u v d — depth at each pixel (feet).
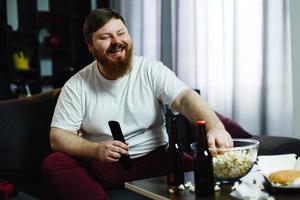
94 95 5.58
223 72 9.43
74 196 4.62
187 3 10.09
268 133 8.66
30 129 6.62
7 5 12.31
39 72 12.19
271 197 3.15
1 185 5.46
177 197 3.39
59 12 12.53
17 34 11.93
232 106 9.24
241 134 7.32
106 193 5.10
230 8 9.14
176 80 5.44
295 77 8.29
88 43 5.50
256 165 3.96
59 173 4.77
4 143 6.52
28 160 6.57
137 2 11.57
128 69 5.47
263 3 8.50
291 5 8.19
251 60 8.77
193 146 3.57
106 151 4.58
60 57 13.09
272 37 8.41
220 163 3.56
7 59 11.64
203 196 3.37
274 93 8.50
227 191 3.47
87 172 5.00
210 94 9.70
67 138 5.26
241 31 8.83
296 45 8.19
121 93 5.55
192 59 10.16
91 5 13.08
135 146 5.54
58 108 5.65
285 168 3.74
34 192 5.95
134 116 5.51
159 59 11.05
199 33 9.89
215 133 4.04
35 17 11.87
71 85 5.70
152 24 11.15
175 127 3.96
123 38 5.30
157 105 5.60
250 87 8.86
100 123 5.54
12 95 11.70
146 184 3.87
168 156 3.88
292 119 8.38
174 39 10.52
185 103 5.06
